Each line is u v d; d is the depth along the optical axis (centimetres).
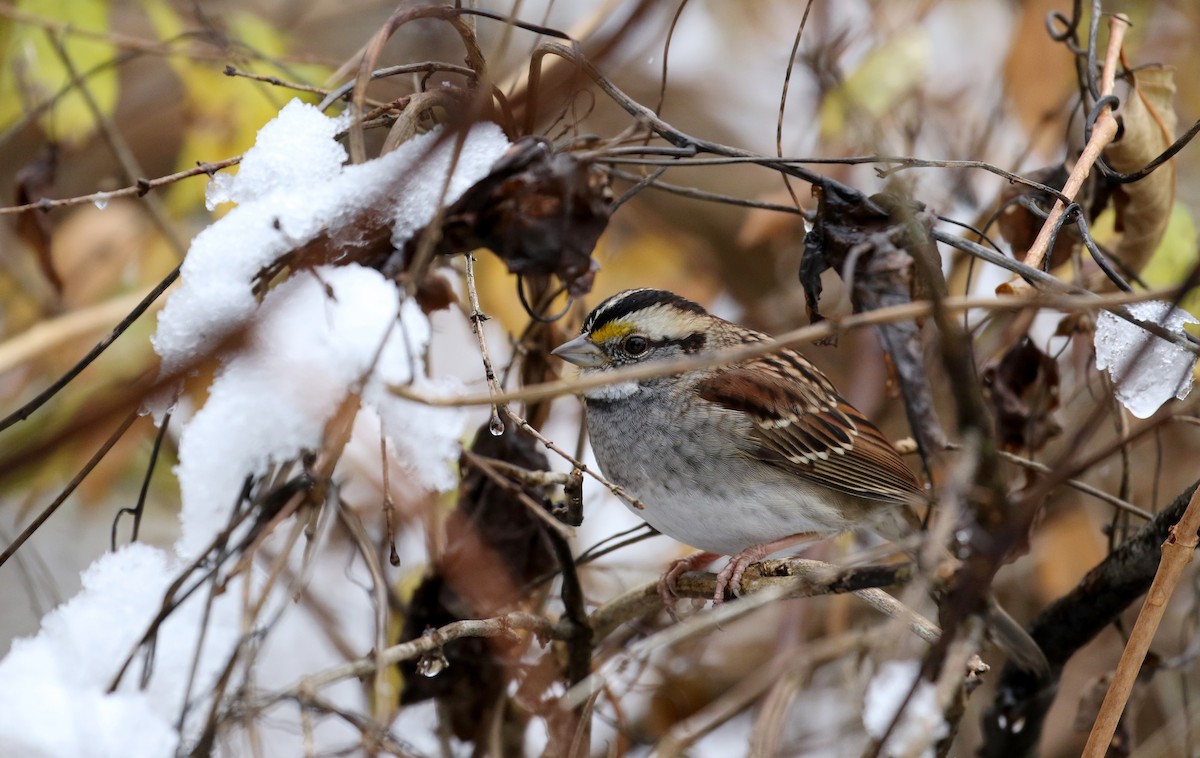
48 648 609
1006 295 676
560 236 622
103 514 1117
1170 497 1035
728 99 1307
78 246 1045
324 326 595
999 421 805
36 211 828
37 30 921
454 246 622
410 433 614
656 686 926
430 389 621
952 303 535
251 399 592
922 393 646
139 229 1051
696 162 669
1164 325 612
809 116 1183
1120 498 827
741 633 1062
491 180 616
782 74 1201
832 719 1000
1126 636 826
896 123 1044
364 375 559
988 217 952
